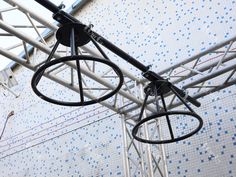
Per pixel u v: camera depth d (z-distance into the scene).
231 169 5.23
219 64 4.96
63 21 3.77
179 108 6.25
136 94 5.47
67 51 4.59
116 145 7.09
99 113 7.77
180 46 6.79
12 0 4.22
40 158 8.84
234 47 5.91
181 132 6.08
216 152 5.50
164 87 4.39
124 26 8.26
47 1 3.67
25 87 10.77
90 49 4.92
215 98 5.89
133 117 5.59
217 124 5.68
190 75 5.18
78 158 7.78
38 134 9.27
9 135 10.36
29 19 4.38
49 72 4.78
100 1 9.34
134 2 8.36
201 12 6.79
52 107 9.23
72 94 8.73
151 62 7.14
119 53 4.37
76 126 8.27
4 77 6.93
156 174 6.01
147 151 5.13
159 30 7.39
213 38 6.32
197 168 5.61
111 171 6.90
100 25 8.93
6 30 4.13
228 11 6.37
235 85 5.75
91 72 4.92
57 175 8.08
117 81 7.51
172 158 5.99
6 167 9.85
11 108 10.94
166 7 7.53
